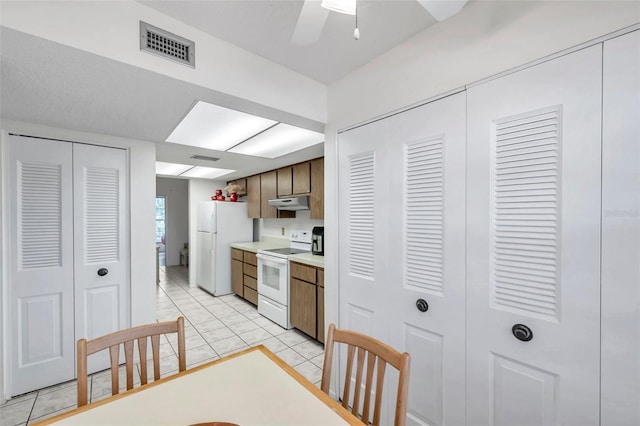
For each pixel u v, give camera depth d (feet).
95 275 7.16
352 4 2.69
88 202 7.06
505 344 3.68
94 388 6.76
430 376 4.52
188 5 3.88
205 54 4.49
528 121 3.47
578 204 3.10
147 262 7.87
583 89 3.06
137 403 2.90
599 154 2.97
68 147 6.79
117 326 7.47
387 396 5.20
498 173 3.74
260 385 3.22
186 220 24.73
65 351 6.80
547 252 3.33
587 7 3.04
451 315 4.24
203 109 6.06
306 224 12.90
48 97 4.89
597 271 2.98
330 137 6.34
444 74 4.30
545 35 3.33
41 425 2.60
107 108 5.44
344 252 6.06
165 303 13.46
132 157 7.64
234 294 15.02
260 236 16.08
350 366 3.59
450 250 4.24
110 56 3.61
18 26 3.03
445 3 2.91
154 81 4.27
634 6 2.77
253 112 5.65
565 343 3.19
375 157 5.38
